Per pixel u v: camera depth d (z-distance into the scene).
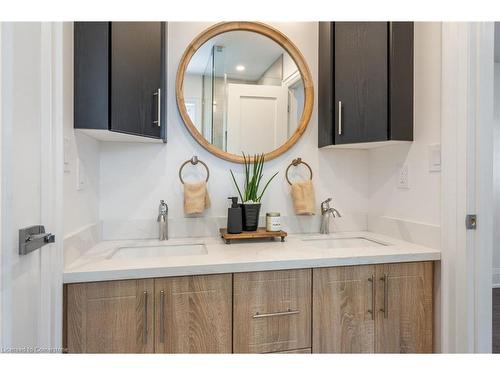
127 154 1.54
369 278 1.20
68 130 1.06
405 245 1.38
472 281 1.18
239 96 1.66
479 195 1.17
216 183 1.64
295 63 1.72
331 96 1.59
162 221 1.49
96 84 1.13
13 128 0.75
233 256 1.16
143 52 1.29
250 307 1.08
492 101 1.19
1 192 0.68
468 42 1.18
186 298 1.04
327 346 1.15
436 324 1.26
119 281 0.99
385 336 1.20
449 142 1.23
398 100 1.40
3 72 0.69
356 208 1.81
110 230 1.51
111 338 0.98
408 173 1.47
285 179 1.72
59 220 0.95
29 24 0.82
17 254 0.75
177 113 1.59
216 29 1.62
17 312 0.76
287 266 1.11
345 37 1.53
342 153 1.79
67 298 0.96
